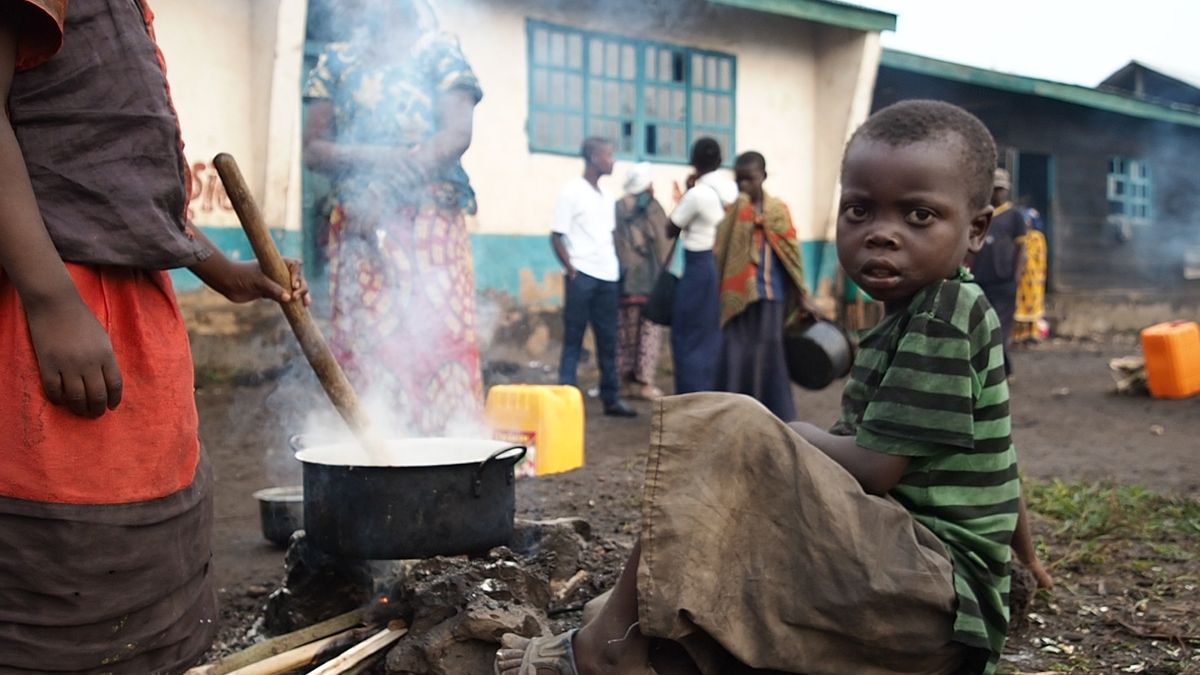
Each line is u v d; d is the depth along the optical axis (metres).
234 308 8.18
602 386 7.32
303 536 2.63
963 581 1.82
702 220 6.63
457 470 2.28
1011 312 8.41
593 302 7.22
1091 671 2.57
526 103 9.46
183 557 1.86
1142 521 3.95
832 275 11.88
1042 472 5.24
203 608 1.97
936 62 12.34
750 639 1.78
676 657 1.84
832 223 11.79
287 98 7.98
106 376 1.66
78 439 1.69
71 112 1.71
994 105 14.47
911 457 1.89
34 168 1.68
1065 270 15.90
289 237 8.16
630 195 8.09
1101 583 3.21
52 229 1.67
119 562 1.73
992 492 1.91
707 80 10.81
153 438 1.78
